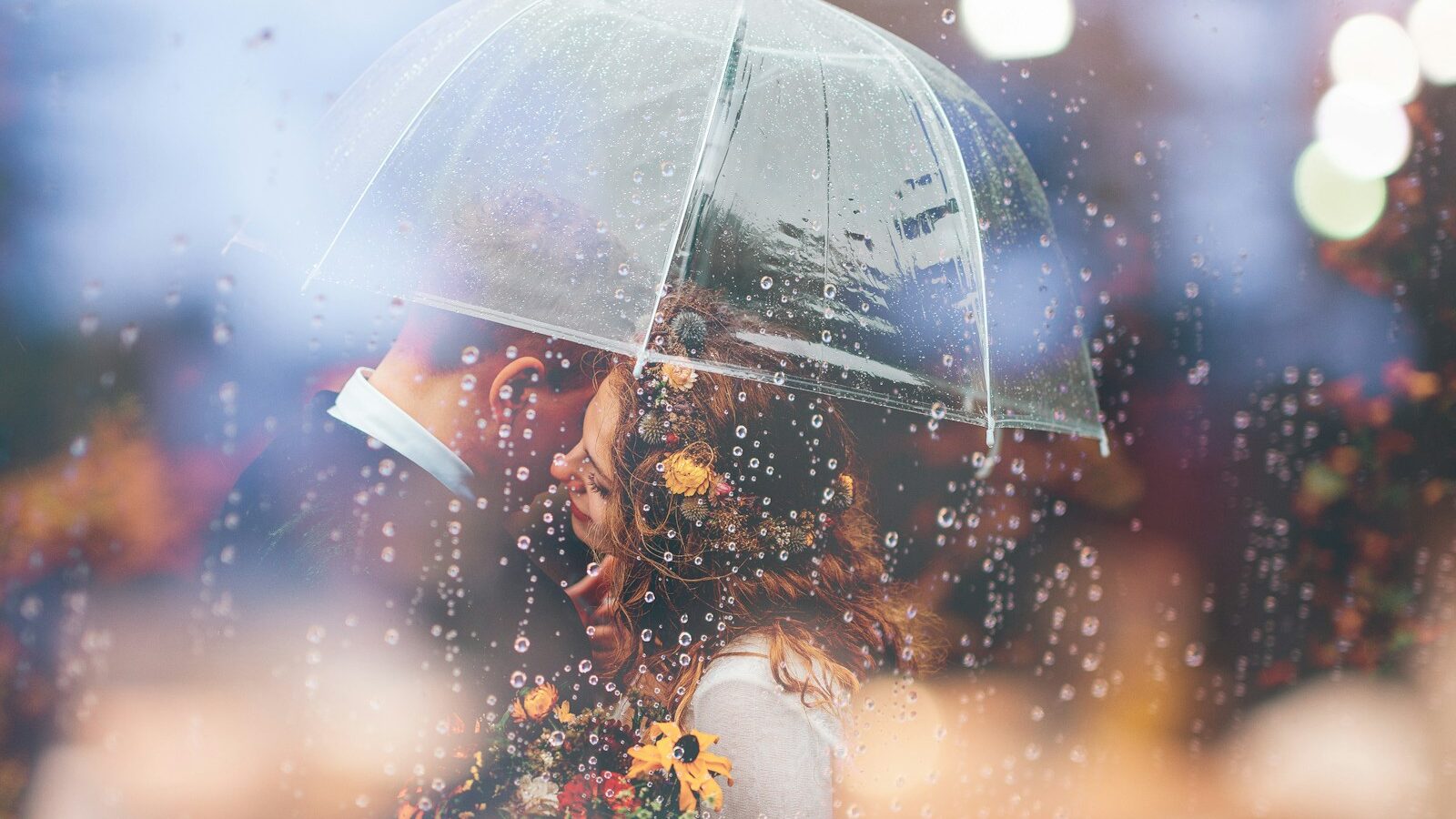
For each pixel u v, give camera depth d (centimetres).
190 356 260
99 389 258
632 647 177
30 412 256
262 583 173
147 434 255
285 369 252
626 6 189
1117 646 322
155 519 253
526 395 179
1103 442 214
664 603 176
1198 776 277
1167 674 317
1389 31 336
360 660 171
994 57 383
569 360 180
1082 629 321
